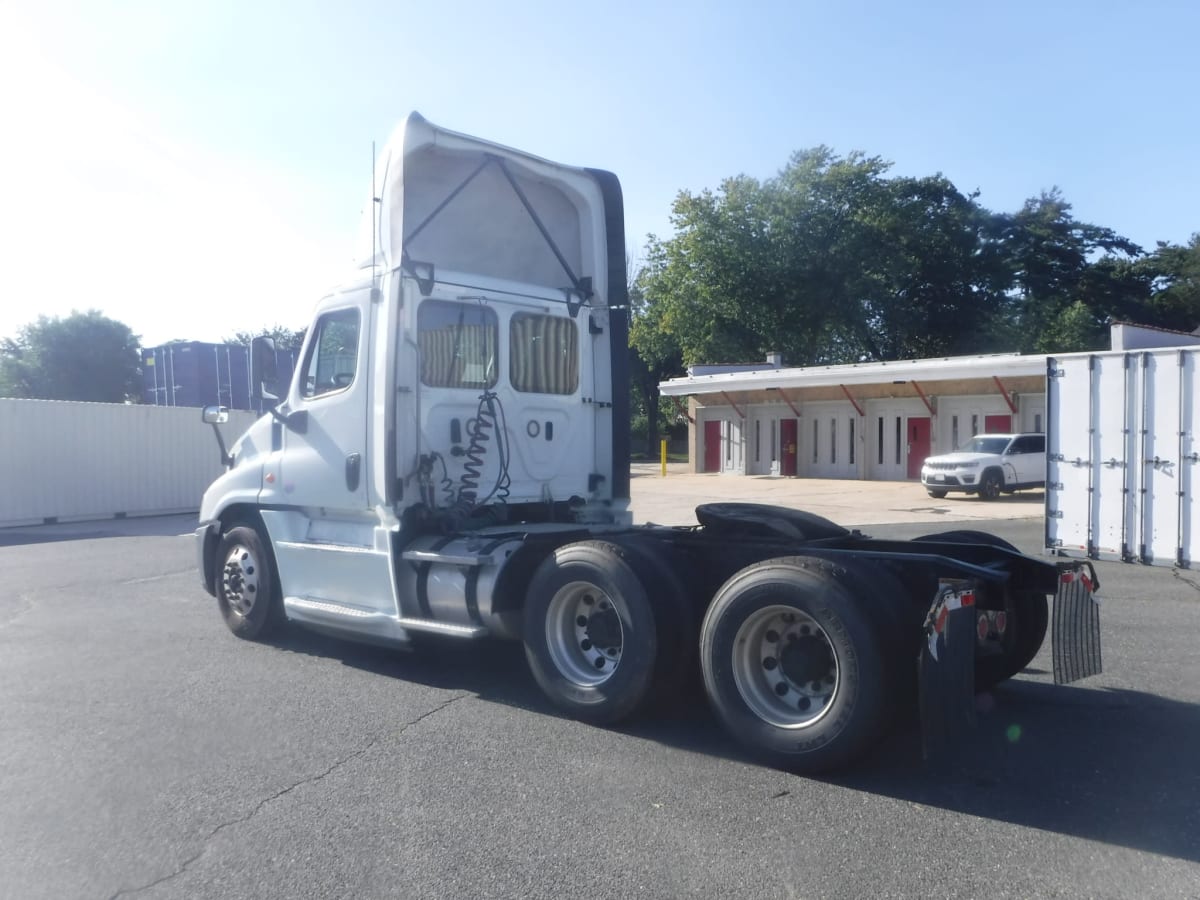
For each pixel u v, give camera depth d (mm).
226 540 9016
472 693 7102
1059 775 5387
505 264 8141
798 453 34188
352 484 7500
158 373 26359
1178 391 12656
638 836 4609
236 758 5750
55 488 21969
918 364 29344
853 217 47406
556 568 6355
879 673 5117
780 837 4582
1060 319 50531
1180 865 4277
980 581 5562
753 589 5523
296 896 4090
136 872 4336
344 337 7676
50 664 8172
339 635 7957
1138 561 13102
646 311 53219
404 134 7141
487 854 4438
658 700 6105
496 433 7742
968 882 4129
